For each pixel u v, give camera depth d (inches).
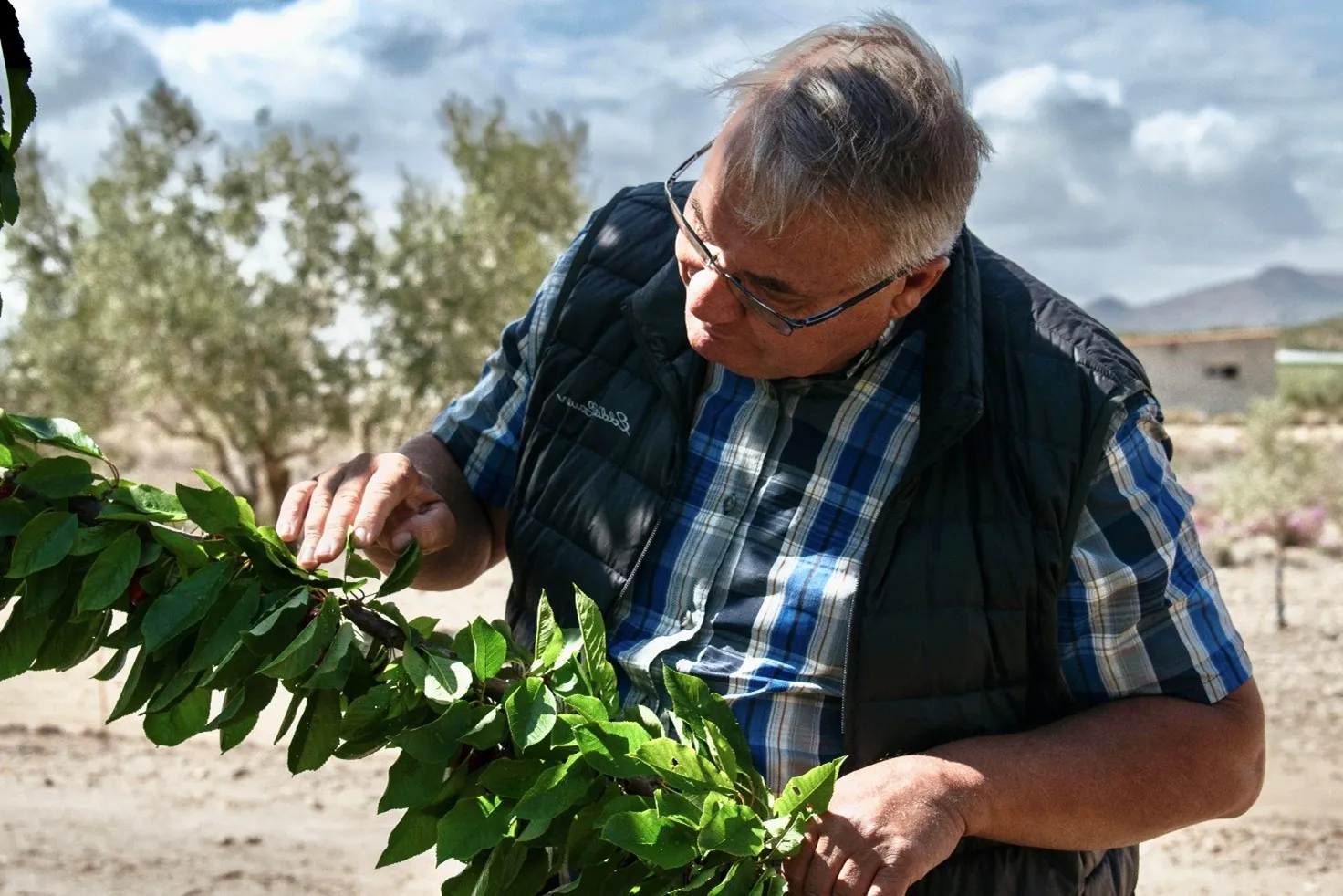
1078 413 58.6
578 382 68.2
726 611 63.0
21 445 54.7
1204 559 62.1
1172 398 1888.5
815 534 62.2
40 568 50.6
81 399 589.3
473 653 53.7
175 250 592.1
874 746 59.2
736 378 65.3
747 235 55.5
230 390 586.6
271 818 188.5
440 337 621.6
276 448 607.8
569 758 51.8
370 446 622.8
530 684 52.4
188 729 53.8
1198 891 170.2
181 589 51.8
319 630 51.9
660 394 66.2
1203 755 58.9
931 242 56.5
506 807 52.8
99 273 583.8
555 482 68.0
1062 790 56.7
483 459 73.4
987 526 59.1
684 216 59.6
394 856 54.0
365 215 623.2
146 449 745.0
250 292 592.4
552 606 67.3
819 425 63.0
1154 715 59.4
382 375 613.3
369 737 53.9
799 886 53.2
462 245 632.4
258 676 52.8
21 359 594.6
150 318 576.1
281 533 59.9
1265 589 390.0
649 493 65.2
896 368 62.9
